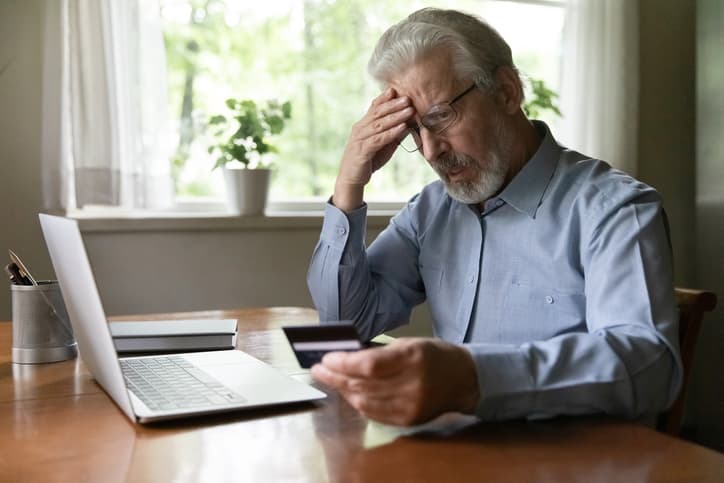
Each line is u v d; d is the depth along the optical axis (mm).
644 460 757
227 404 937
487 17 3047
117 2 2324
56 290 1269
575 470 731
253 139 2521
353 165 1470
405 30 1358
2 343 1441
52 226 1020
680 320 1322
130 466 759
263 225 2555
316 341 909
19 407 985
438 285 1508
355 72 2914
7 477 735
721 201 2826
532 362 881
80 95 2256
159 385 1033
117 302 2420
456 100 1326
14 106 2295
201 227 2477
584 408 888
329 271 1511
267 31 2787
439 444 812
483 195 1379
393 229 1625
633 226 1146
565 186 1355
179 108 2670
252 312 1797
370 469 740
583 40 2887
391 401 812
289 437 842
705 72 2857
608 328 1007
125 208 2416
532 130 1444
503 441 818
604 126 2920
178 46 2668
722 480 705
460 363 840
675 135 3238
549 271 1341
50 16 2246
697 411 3031
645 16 3148
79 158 2271
